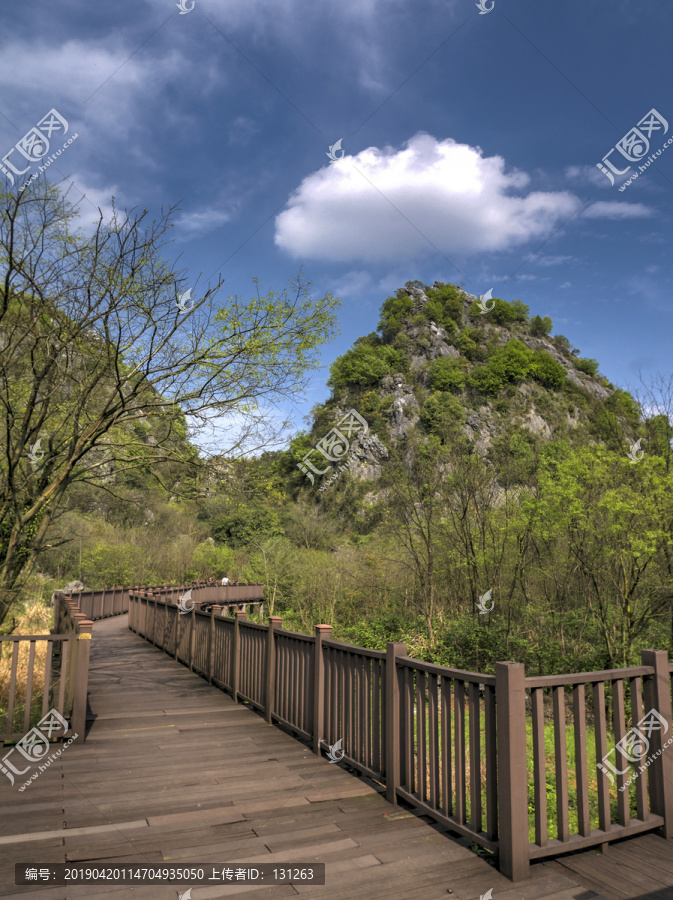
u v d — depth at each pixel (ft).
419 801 10.87
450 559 46.73
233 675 23.35
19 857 9.14
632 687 10.25
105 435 28.50
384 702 12.22
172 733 17.54
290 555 82.89
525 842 8.59
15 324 24.41
